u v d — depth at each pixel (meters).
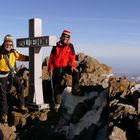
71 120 11.80
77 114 11.81
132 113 9.96
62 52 12.41
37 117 12.32
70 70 12.42
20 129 12.23
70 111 12.05
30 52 13.20
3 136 11.30
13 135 11.65
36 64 13.07
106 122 10.99
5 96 12.12
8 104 13.10
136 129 9.68
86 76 13.45
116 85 11.65
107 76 13.83
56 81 12.66
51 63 12.55
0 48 11.88
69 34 12.36
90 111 11.66
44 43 12.54
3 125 11.95
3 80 12.00
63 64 12.42
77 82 12.20
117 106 10.32
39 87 13.11
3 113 12.11
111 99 11.13
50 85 13.89
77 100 12.16
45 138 11.43
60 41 12.48
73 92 12.23
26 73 14.67
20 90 12.41
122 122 9.97
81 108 11.89
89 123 11.36
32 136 11.62
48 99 13.54
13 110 12.80
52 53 12.54
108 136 9.75
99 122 11.18
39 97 13.05
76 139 11.26
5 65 11.89
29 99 13.22
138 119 9.71
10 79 12.10
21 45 13.47
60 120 11.97
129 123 9.88
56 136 11.46
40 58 13.18
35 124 11.99
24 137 11.69
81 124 11.49
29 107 13.03
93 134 10.97
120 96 11.18
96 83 13.09
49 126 11.79
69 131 11.55
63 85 13.15
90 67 14.10
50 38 12.35
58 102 12.75
